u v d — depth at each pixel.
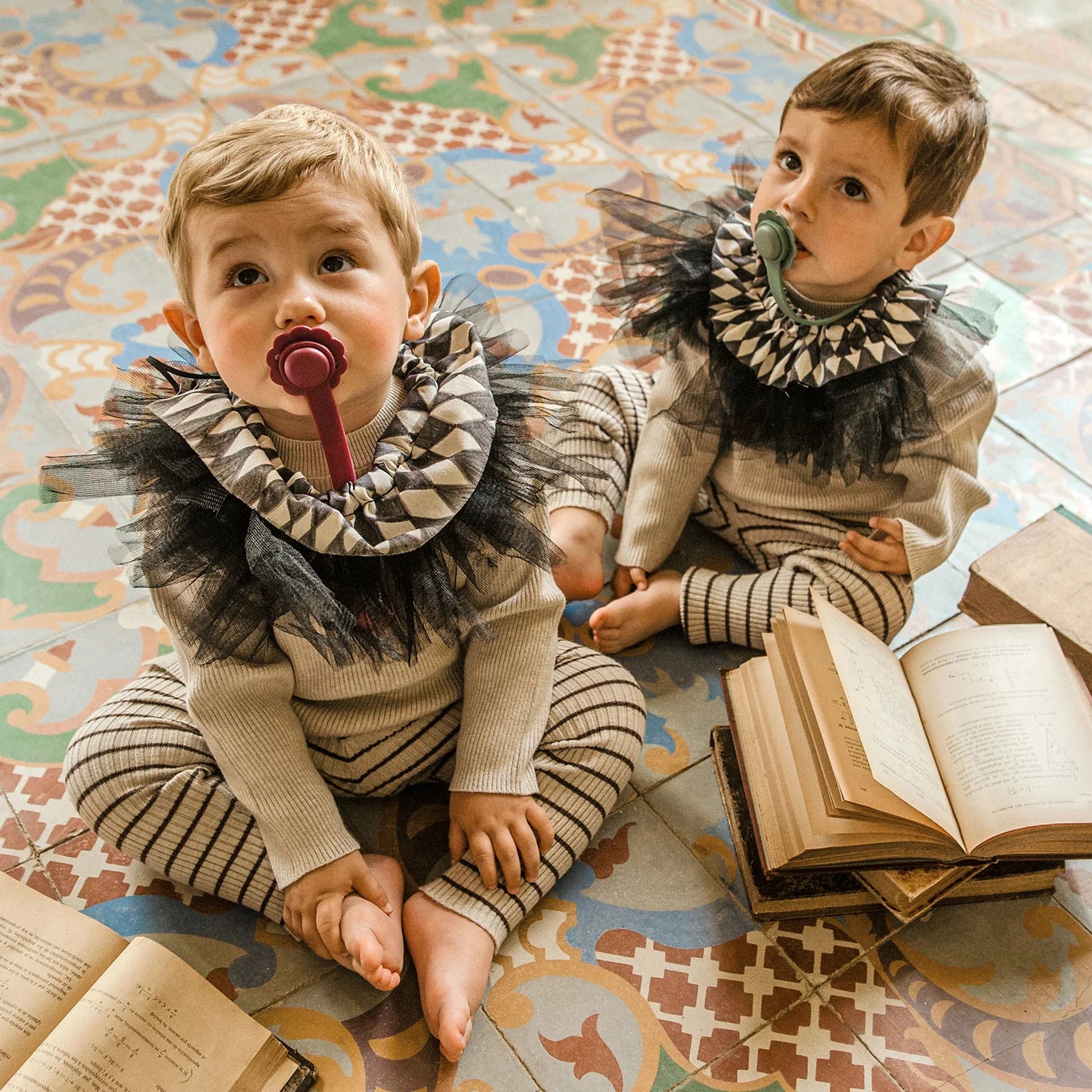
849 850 0.95
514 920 0.99
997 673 1.03
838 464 1.12
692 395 1.16
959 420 1.14
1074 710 1.00
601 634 1.20
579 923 1.03
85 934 0.93
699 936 1.02
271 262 0.79
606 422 1.30
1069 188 1.88
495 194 1.78
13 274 1.63
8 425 1.43
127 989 0.87
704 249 1.16
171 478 0.87
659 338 1.18
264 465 0.84
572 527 1.22
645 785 1.13
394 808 1.10
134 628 1.24
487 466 0.93
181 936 1.00
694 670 1.23
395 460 0.88
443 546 0.90
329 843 0.93
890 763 0.94
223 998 0.89
